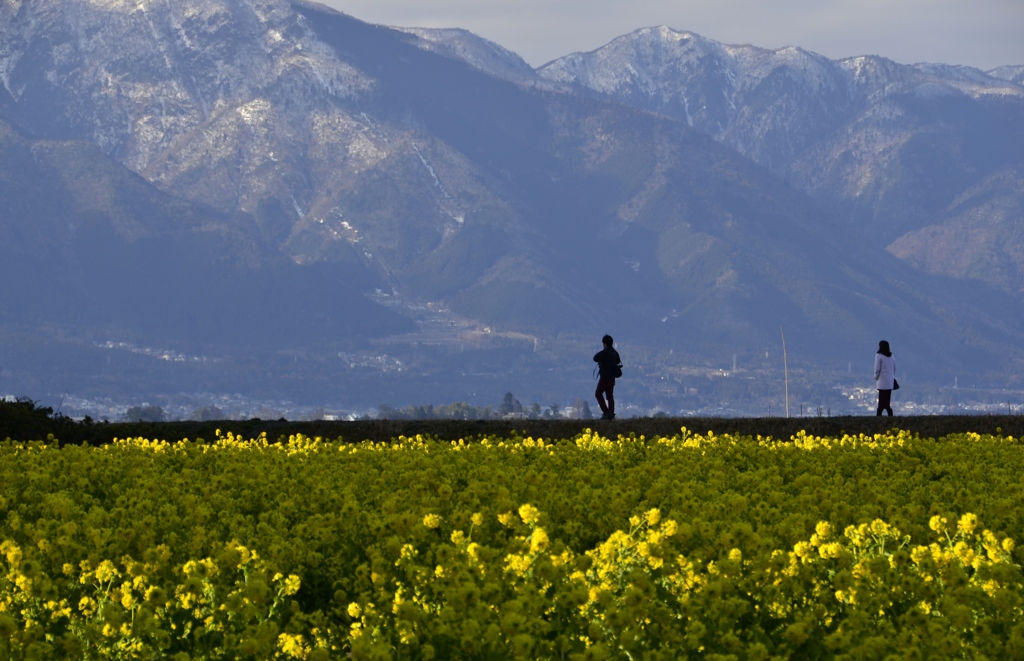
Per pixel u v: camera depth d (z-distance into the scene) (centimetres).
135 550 2895
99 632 2180
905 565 2411
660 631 2147
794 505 3459
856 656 1995
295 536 3047
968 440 5978
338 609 2453
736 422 7488
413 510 3306
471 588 2183
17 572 2433
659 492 3678
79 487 4106
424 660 2067
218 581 2431
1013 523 3123
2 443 5831
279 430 7550
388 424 7631
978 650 2070
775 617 2295
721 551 2606
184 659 2080
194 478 4316
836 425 7312
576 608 2212
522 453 5359
